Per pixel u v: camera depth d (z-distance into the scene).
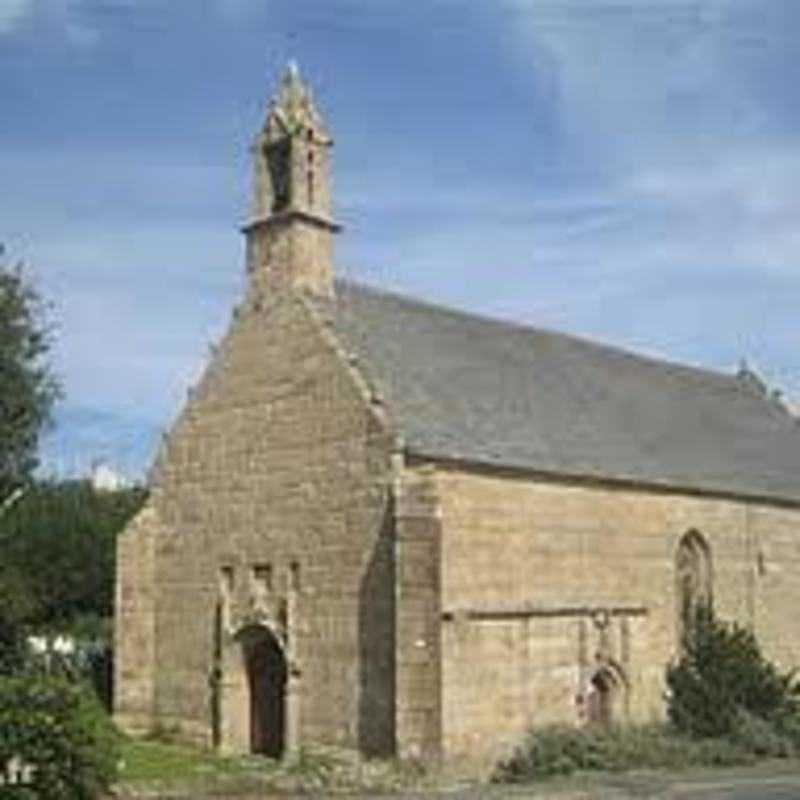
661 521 47.81
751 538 52.12
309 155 44.81
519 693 41.25
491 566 41.12
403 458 40.06
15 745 29.56
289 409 43.53
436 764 38.12
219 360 46.16
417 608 38.84
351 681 40.59
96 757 30.83
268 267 44.97
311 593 42.09
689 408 56.12
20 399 50.47
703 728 45.62
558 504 43.75
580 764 40.88
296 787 35.94
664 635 47.38
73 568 69.12
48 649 55.25
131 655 47.12
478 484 41.22
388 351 44.19
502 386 46.97
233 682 44.03
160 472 47.47
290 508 43.09
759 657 48.38
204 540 45.62
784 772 41.66
